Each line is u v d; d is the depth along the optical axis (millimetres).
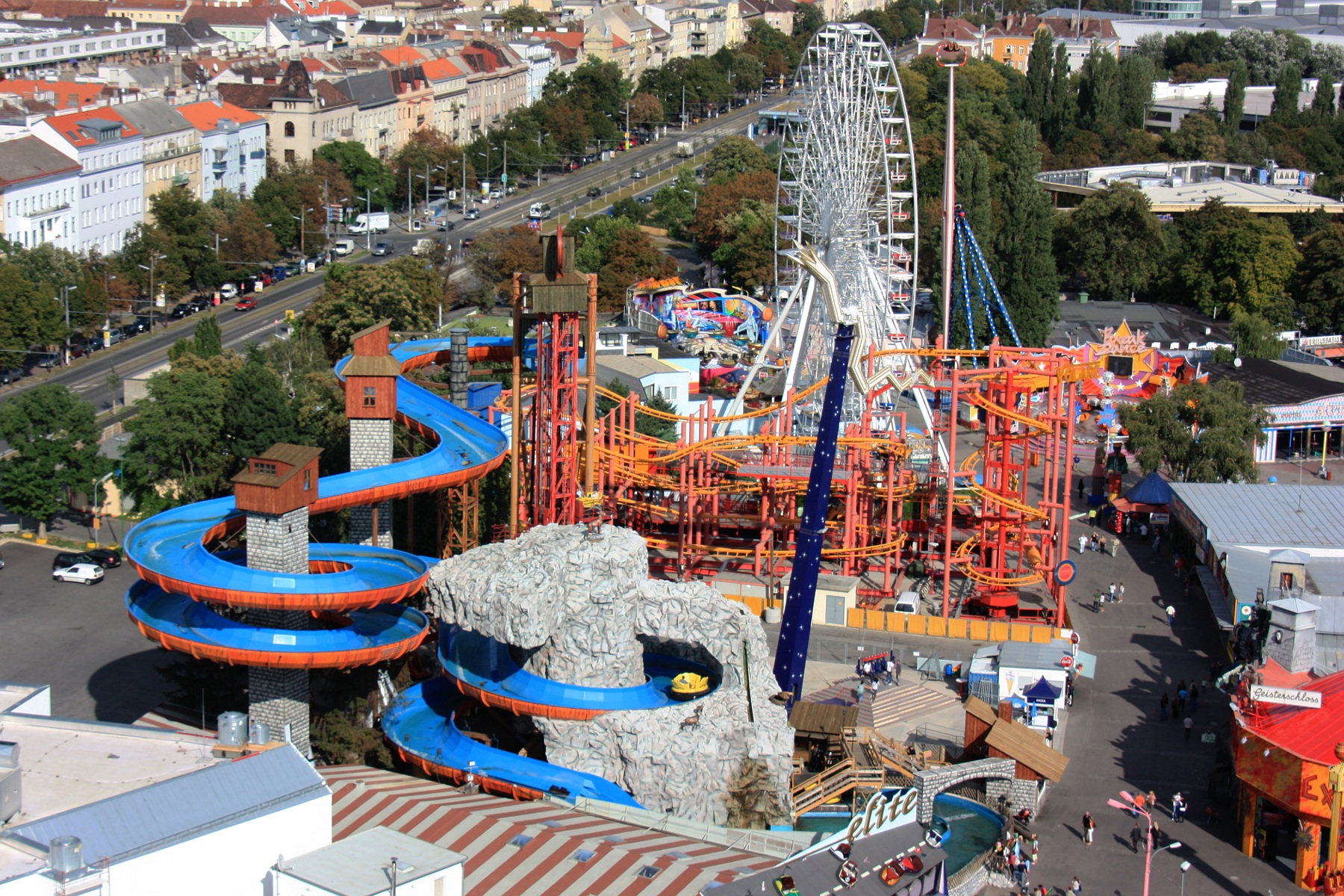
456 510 172000
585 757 125875
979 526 184250
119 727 109188
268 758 94062
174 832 87000
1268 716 128625
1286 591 156875
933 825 125000
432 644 153000
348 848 88812
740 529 196375
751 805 123688
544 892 99438
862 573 189000
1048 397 184250
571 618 128250
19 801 94438
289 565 127812
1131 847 127938
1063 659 153250
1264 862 125938
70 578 181375
